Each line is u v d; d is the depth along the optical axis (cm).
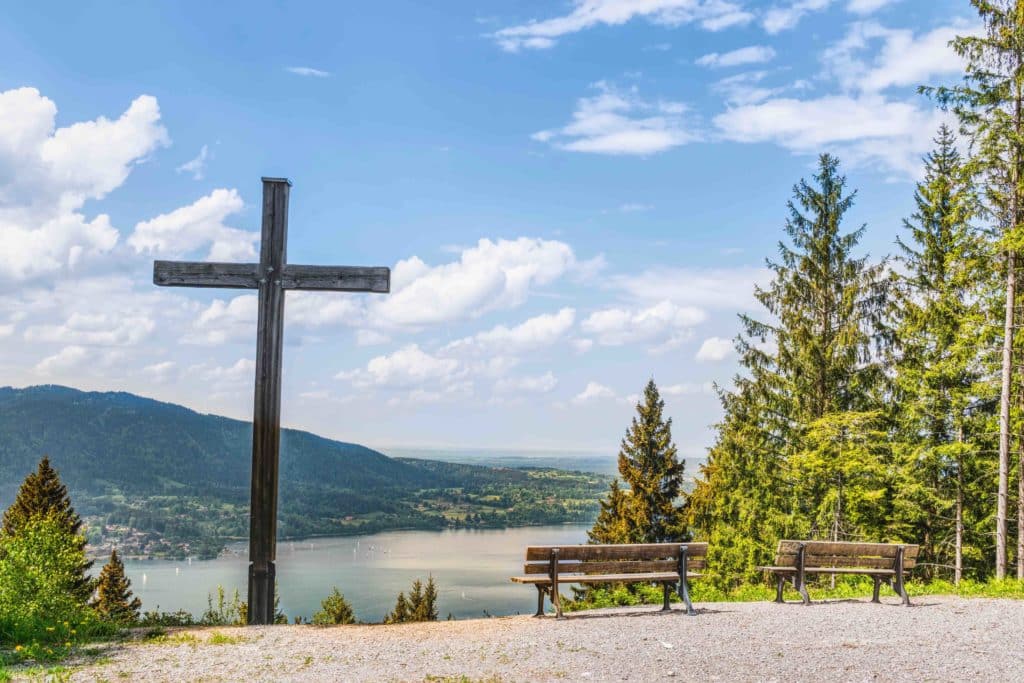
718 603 1188
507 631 917
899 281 2344
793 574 1188
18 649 781
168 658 774
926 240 2417
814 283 2491
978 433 2158
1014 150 1905
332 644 845
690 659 763
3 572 900
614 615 1039
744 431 2520
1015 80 1877
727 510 2916
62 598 933
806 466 2223
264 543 1045
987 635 891
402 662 758
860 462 2133
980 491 2186
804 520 2433
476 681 684
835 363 2373
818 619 998
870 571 1185
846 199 2509
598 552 1043
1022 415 1928
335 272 1079
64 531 1003
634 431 3684
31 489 3800
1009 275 1922
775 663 746
